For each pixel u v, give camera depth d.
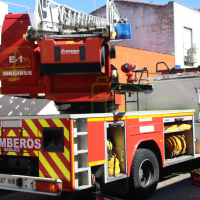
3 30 4.90
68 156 3.81
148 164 5.10
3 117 4.37
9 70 4.85
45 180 3.81
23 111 8.00
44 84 4.86
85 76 4.74
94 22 5.98
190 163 7.26
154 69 15.73
